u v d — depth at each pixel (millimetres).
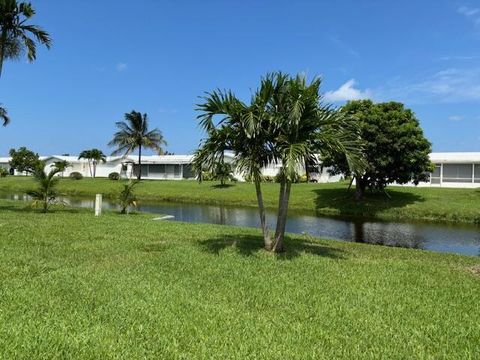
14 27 17734
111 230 13172
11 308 5465
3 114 22172
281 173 9594
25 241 10453
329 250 11430
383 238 17781
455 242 16953
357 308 6086
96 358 4199
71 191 44562
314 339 4906
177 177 63438
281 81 9664
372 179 29109
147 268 8039
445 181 40812
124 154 61125
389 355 4551
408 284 7668
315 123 9789
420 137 28031
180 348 4531
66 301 5863
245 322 5340
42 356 4148
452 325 5559
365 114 27250
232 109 9648
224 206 32406
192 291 6590
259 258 9492
